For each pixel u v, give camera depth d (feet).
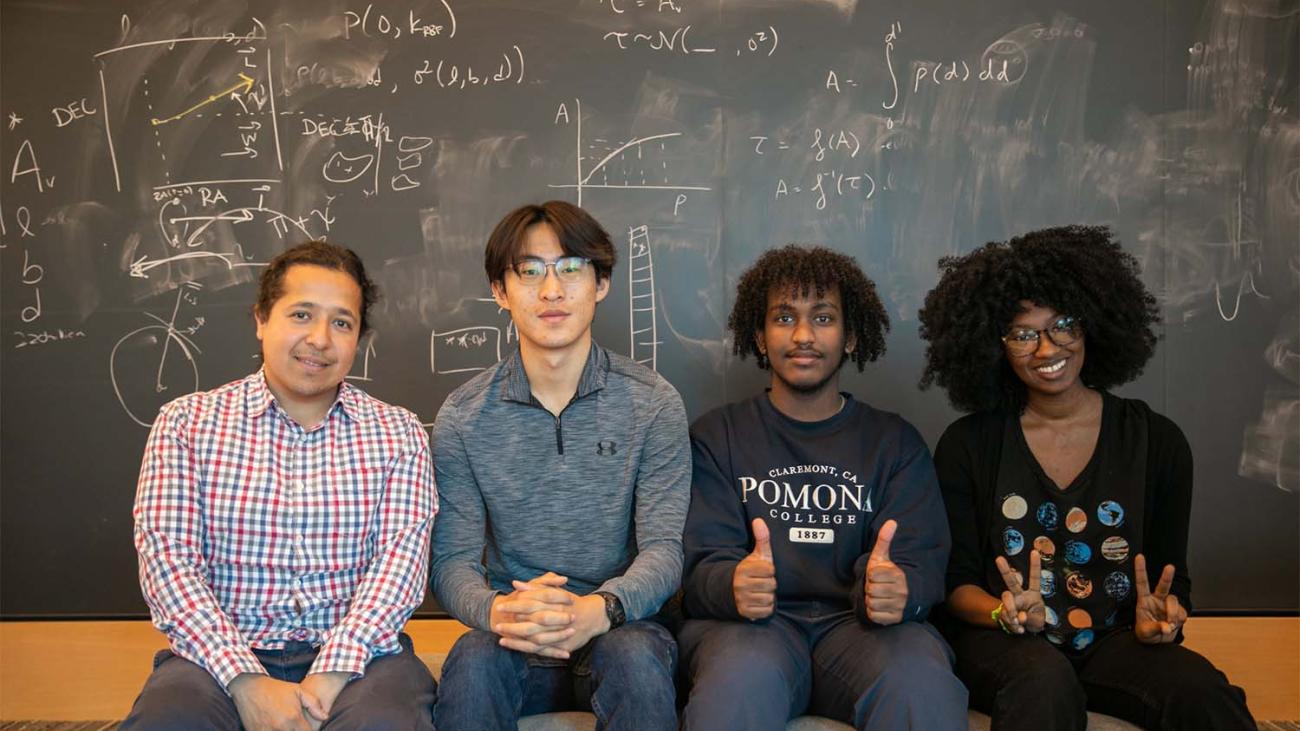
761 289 6.03
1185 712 4.70
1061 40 7.80
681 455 5.65
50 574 8.00
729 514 5.66
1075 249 5.81
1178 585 5.52
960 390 6.07
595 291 5.57
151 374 7.99
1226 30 7.74
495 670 4.82
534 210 5.47
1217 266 7.78
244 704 4.62
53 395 8.00
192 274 7.98
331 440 5.29
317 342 5.03
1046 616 5.45
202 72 7.97
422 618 7.93
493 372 5.74
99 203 8.00
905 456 5.72
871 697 4.84
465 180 7.96
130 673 7.18
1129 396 7.84
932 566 5.39
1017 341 5.71
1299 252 7.75
